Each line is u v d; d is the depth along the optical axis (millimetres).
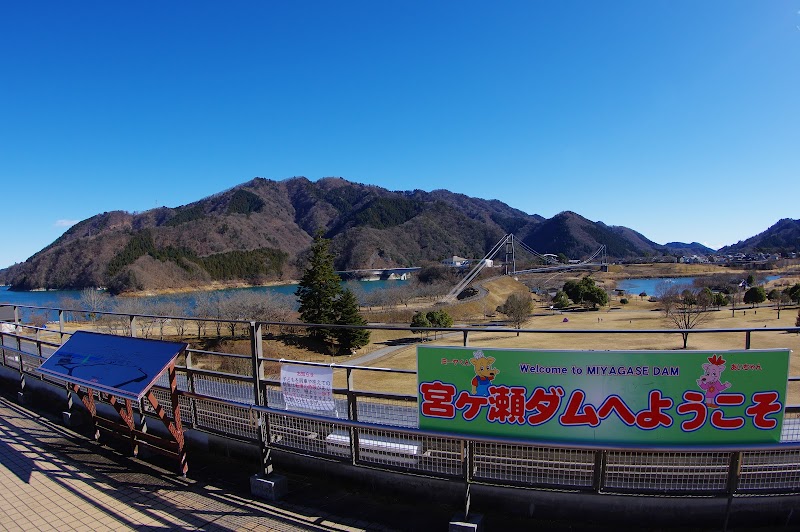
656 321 49375
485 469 3492
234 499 3945
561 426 3266
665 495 3160
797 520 3305
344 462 3783
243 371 16016
